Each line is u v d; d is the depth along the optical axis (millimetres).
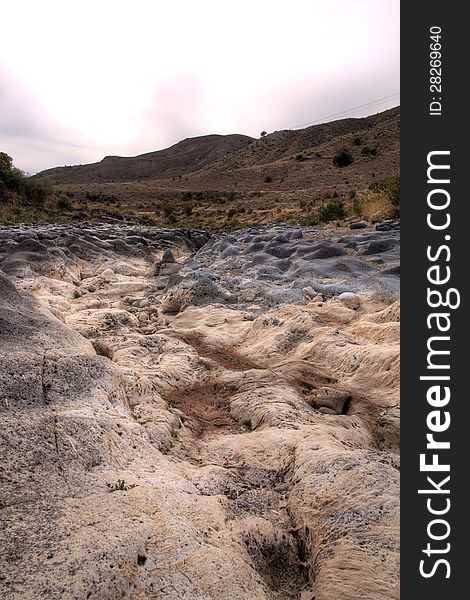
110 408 3850
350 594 2451
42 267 12188
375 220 16422
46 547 2166
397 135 89125
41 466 2789
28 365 3883
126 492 2729
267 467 3742
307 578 2826
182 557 2348
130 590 2096
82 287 11594
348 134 106750
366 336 6473
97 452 3080
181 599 2121
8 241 14398
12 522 2305
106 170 195500
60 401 3621
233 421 4828
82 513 2457
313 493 3230
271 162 105312
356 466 3375
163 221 41188
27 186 36438
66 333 5152
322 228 17000
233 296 9320
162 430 3984
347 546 2736
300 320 7129
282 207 45844
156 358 6270
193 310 8766
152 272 14000
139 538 2332
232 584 2283
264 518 3150
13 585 1943
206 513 2896
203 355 6680
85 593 1965
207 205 56875
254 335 7242
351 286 8844
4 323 4855
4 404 3273
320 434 4066
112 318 8242
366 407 4953
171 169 196000
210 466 3688
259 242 14500
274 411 4574
